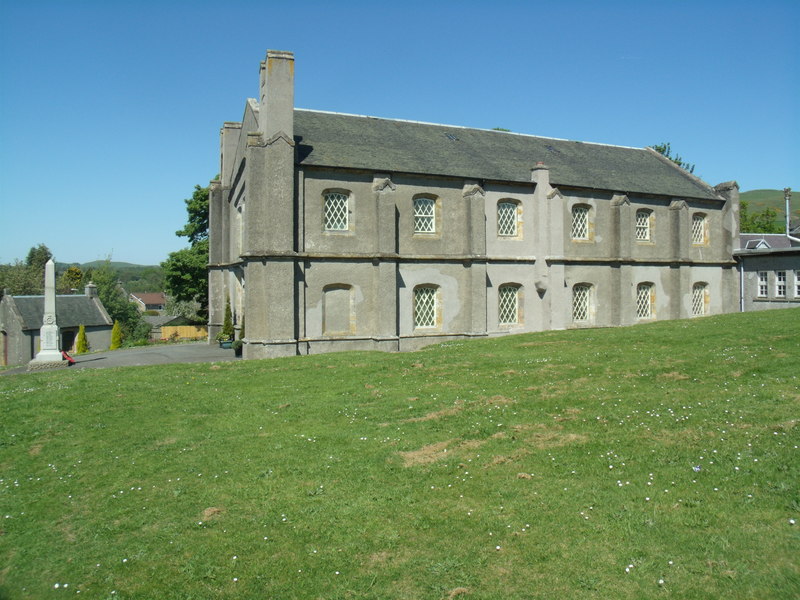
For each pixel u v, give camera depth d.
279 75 27.33
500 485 10.55
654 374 17.50
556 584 7.67
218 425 15.67
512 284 33.66
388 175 29.88
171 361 31.14
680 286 38.88
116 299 87.12
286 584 8.23
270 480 11.66
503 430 13.35
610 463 10.95
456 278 31.77
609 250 36.47
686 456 10.85
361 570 8.39
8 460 14.12
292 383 20.17
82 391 20.34
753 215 98.31
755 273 40.88
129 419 16.73
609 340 25.02
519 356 22.59
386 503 10.28
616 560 8.00
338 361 23.95
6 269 81.19
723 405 13.56
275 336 27.11
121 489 11.81
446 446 12.67
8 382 23.38
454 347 26.55
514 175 33.62
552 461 11.34
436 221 31.58
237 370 23.17
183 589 8.29
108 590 8.41
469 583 7.85
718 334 23.59
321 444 13.46
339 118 33.59
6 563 9.38
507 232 33.78
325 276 28.70
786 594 6.95
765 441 11.07
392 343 29.41
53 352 31.22
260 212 27.48
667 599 7.15
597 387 16.45
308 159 28.38
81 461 13.61
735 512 8.77
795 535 8.01
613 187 36.34
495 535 8.95
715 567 7.60
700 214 40.84
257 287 27.33
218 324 39.94
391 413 15.50
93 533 10.08
